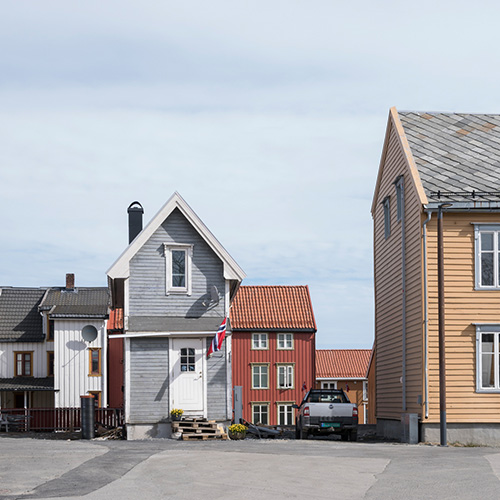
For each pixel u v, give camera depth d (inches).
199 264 1133.1
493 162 1090.7
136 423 1067.9
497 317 989.2
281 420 2062.0
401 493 480.7
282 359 2089.1
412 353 1040.2
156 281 1111.0
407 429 986.1
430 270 991.6
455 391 975.0
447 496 468.1
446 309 988.6
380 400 1277.1
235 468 602.5
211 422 1058.1
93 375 1881.2
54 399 1865.2
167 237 1125.1
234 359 2071.9
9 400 1921.8
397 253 1148.5
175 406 1080.8
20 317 2009.1
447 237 1000.2
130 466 619.5
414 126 1170.0
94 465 625.9
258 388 2069.4
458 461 666.2
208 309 1122.0
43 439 1098.1
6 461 659.4
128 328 1077.8
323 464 632.4
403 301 1090.1
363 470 595.2
